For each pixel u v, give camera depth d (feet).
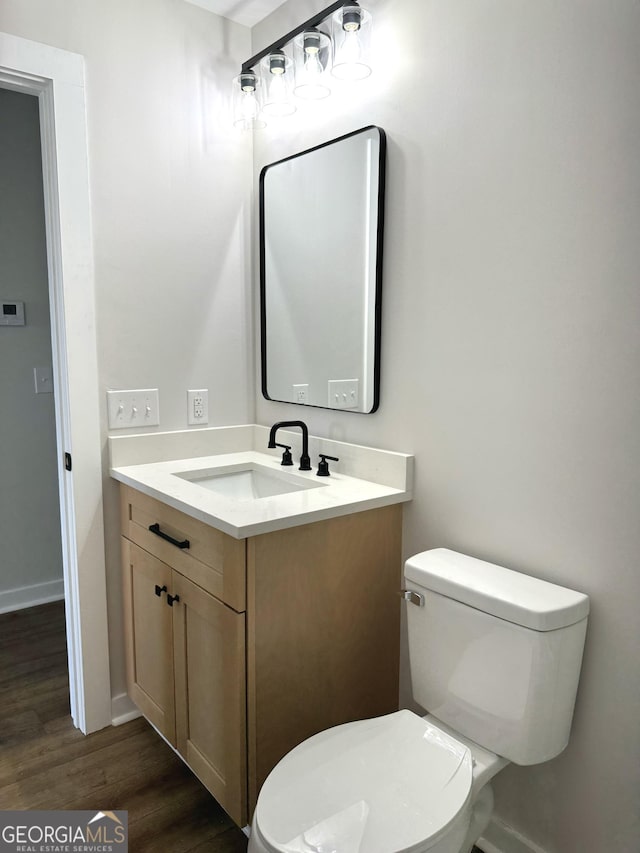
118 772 6.15
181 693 5.80
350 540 5.47
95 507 6.56
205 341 7.23
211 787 5.42
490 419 5.06
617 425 4.26
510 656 4.32
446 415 5.41
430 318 5.46
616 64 4.07
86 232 6.21
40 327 9.52
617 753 4.45
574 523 4.56
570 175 4.37
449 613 4.71
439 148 5.24
